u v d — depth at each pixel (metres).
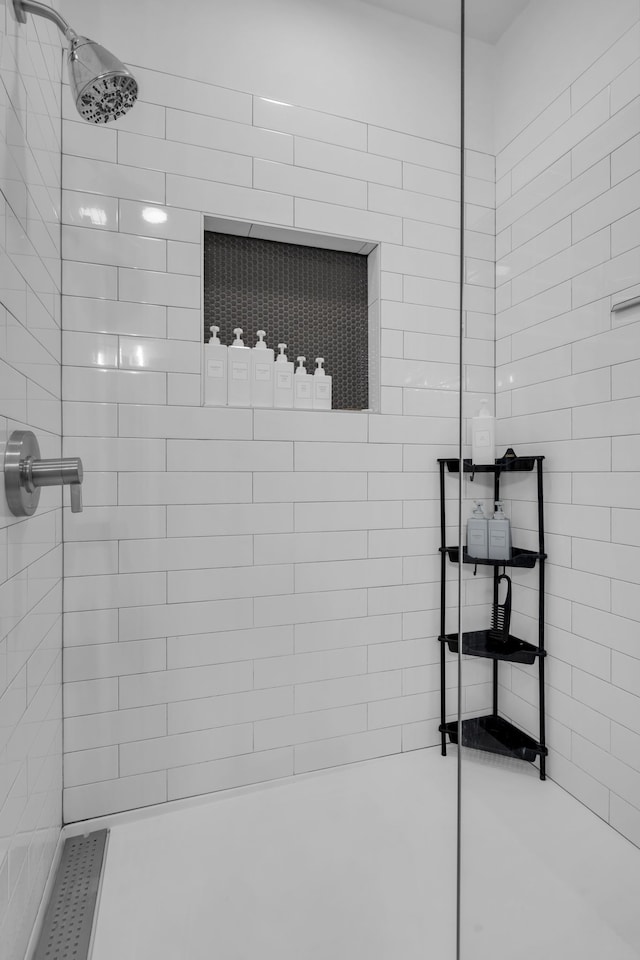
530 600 1.27
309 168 1.69
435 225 1.85
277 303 1.77
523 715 1.24
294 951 1.13
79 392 1.45
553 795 1.10
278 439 1.66
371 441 1.77
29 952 1.06
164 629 1.54
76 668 1.45
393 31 1.80
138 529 1.51
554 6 1.21
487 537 1.38
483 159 1.31
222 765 1.60
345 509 1.74
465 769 1.13
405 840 1.45
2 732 0.86
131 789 1.51
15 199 0.95
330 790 1.65
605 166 1.09
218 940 1.15
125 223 1.48
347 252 1.85
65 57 1.43
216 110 1.58
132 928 1.17
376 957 1.11
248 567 1.63
